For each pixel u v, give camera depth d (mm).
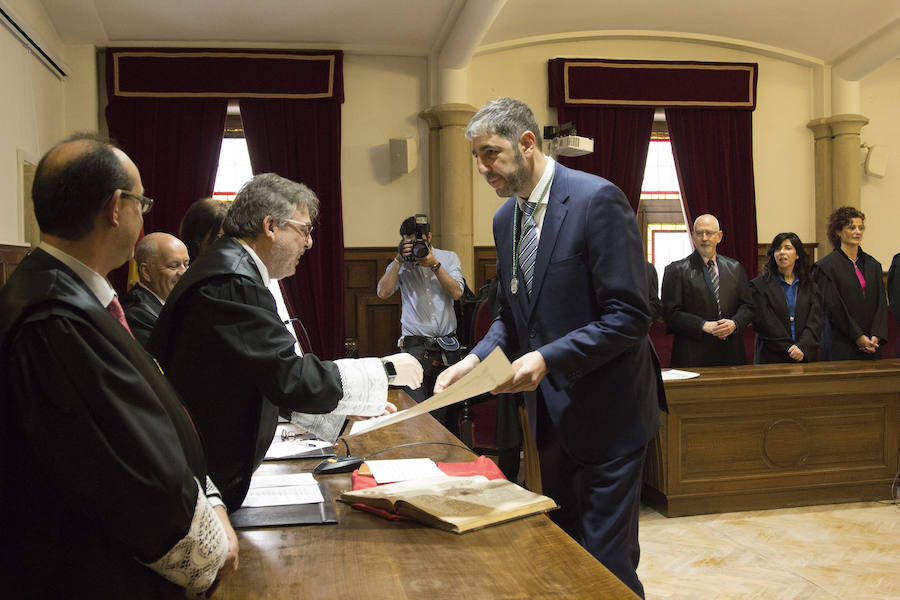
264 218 1774
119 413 1015
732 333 4797
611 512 1992
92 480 997
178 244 2852
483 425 4539
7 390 1000
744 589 3121
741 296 4895
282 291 6285
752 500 4152
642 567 3363
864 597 3041
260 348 1595
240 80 6211
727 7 6520
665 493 4051
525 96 6797
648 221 7309
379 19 6016
